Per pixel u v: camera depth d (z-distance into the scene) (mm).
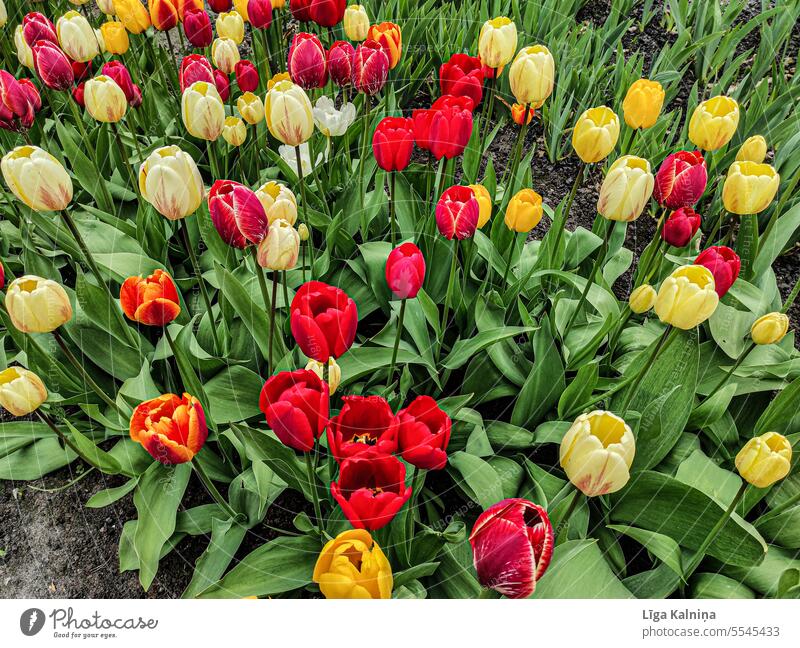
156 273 1524
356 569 1058
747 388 1920
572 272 2223
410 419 1173
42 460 1975
